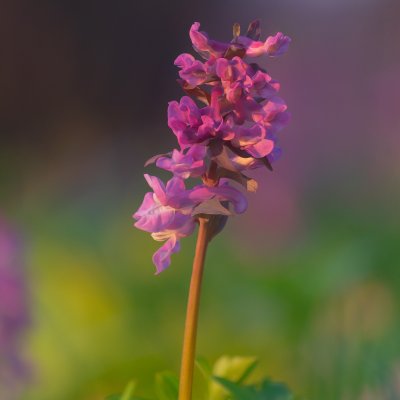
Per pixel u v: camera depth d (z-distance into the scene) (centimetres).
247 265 167
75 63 389
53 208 237
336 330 97
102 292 144
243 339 124
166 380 69
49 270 157
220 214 65
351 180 234
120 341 122
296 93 261
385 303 116
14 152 358
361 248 120
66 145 374
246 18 420
